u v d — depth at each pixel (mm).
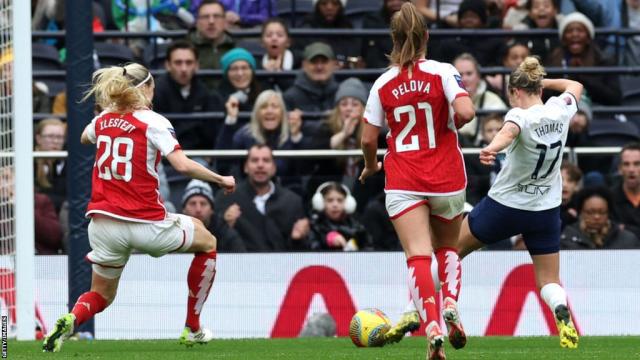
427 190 20453
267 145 39656
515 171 25578
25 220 33625
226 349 26328
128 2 50438
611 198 38750
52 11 51000
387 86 20766
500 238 26656
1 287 35500
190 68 44188
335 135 41938
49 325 38125
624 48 50312
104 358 22359
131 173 24078
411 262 20250
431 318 19750
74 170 33594
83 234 33594
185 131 44094
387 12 50000
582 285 38250
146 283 38219
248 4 51250
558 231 26422
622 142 46281
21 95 33750
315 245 38750
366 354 23297
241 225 38688
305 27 49875
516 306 37844
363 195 39438
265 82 45906
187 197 38594
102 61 48500
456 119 20641
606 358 21750
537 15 49562
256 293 38250
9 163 35906
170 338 36969
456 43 48125
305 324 38000
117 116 24250
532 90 25234
